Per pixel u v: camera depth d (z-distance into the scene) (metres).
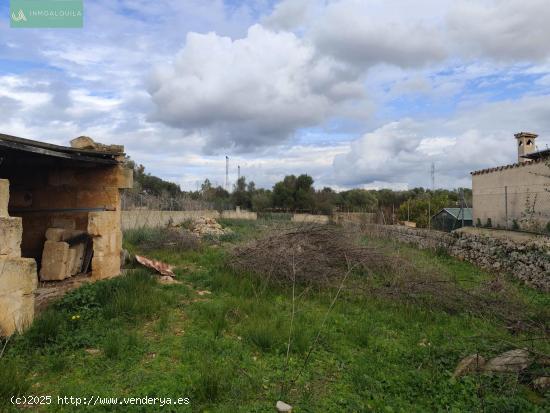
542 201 12.34
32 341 4.65
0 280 4.93
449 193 31.12
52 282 7.60
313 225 10.11
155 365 4.31
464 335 5.68
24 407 3.42
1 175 8.44
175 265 10.38
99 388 3.72
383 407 3.61
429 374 4.32
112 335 4.91
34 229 8.52
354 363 4.62
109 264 7.96
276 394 3.79
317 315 6.34
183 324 5.76
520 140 17.81
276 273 8.19
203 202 31.53
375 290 7.52
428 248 14.69
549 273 8.63
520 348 4.52
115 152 7.82
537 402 3.84
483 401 3.72
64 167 8.45
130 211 19.38
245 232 17.30
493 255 11.25
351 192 42.56
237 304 6.62
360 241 10.91
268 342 4.95
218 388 3.74
